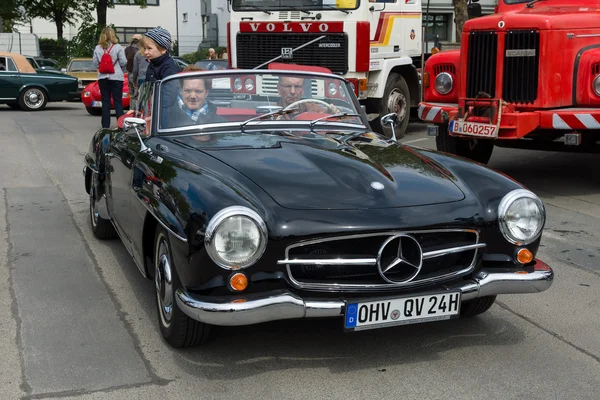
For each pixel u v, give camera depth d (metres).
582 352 3.88
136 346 3.90
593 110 7.21
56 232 6.30
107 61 12.22
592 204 7.30
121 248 5.82
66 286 4.89
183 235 3.35
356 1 10.38
